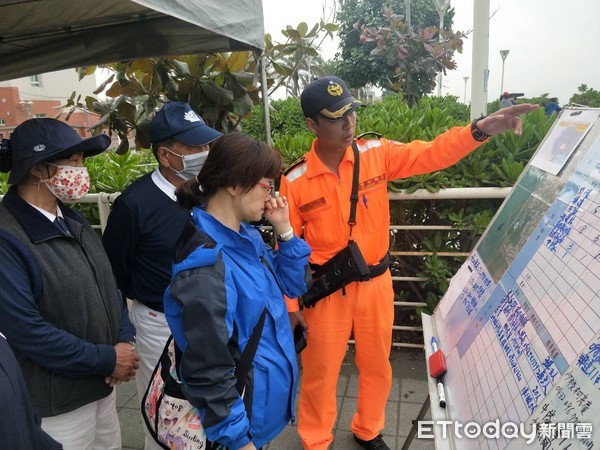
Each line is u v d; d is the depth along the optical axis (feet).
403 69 28.17
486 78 13.05
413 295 11.08
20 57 9.43
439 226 9.80
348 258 6.77
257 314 4.59
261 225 10.65
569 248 3.97
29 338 4.83
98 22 8.50
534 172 5.51
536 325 3.95
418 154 6.98
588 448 2.77
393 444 8.29
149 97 10.31
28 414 3.29
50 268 5.03
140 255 6.48
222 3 6.73
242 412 4.27
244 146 4.36
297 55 11.34
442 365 5.44
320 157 6.88
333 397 7.64
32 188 5.21
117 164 12.01
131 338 6.22
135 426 9.04
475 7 12.85
